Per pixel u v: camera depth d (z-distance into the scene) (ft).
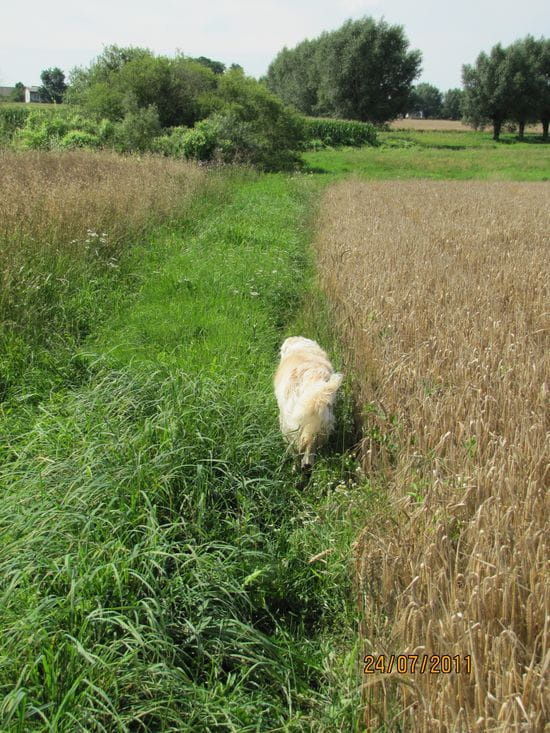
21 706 7.91
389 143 190.19
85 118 89.81
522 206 61.41
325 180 93.61
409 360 20.01
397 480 14.07
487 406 16.37
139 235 36.04
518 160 141.59
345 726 9.23
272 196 61.72
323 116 261.85
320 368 16.84
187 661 10.05
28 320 22.02
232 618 10.69
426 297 26.86
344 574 12.27
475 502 12.63
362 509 13.39
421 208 59.00
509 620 9.69
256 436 16.03
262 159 99.45
